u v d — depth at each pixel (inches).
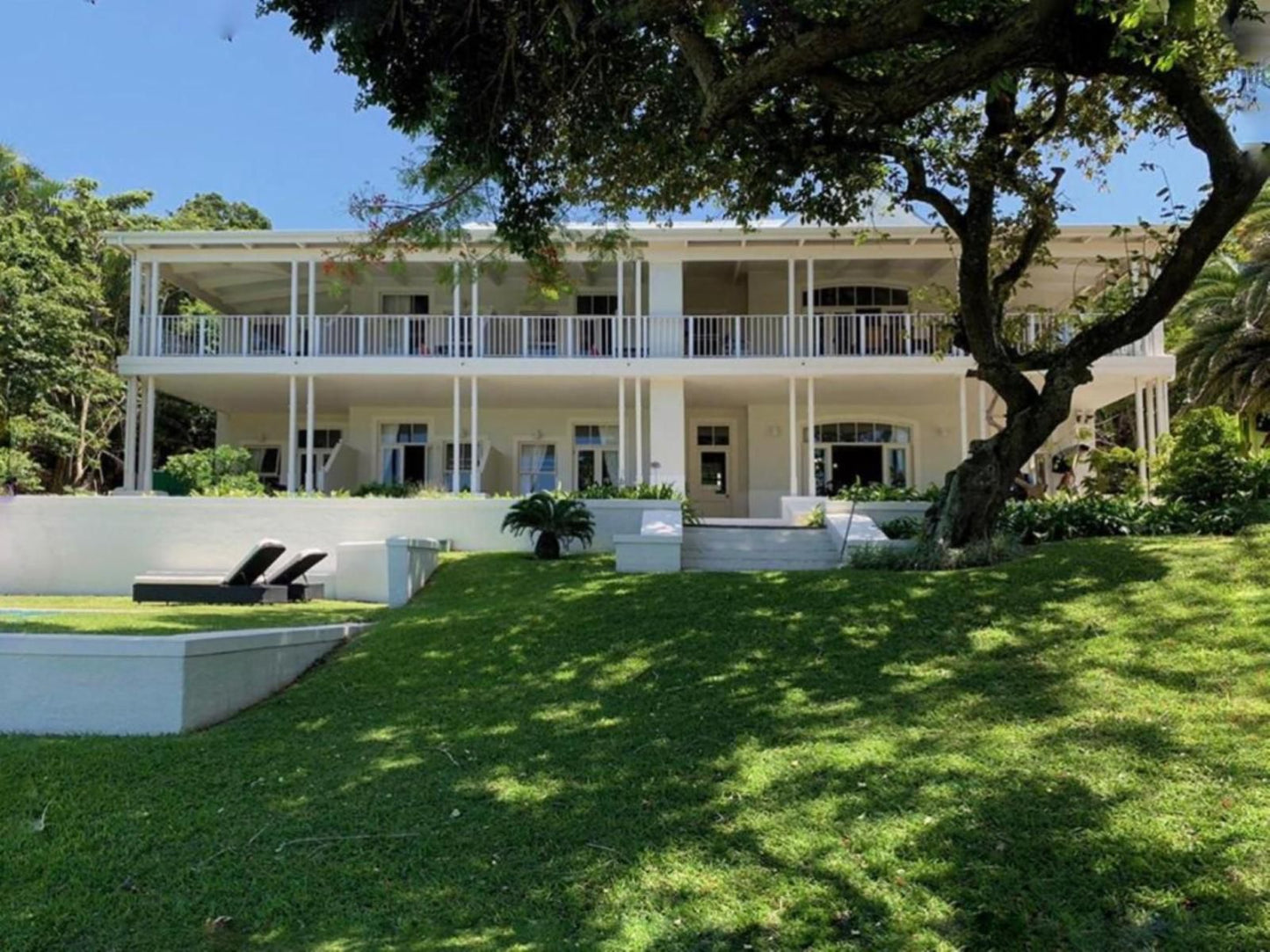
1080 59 225.5
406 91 270.2
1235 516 355.6
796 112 327.6
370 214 357.7
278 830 157.5
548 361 644.1
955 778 161.8
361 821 160.4
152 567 511.5
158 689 209.0
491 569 432.5
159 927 129.0
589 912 130.5
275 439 813.9
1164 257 378.6
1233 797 146.6
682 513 527.2
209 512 517.3
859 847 141.9
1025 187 378.6
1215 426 406.9
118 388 773.9
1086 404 746.2
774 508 748.6
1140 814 143.9
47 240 756.0
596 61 281.7
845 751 178.4
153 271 651.5
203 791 173.2
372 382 671.1
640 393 653.3
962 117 389.1
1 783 173.3
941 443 750.5
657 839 149.7
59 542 511.2
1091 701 193.9
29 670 209.5
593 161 340.2
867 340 690.8
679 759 181.9
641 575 375.9
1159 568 291.9
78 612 361.1
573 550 507.8
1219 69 300.4
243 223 1181.1
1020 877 130.1
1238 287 698.2
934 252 637.3
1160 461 450.3
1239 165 298.4
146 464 639.1
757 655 245.0
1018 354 397.1
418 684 244.8
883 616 268.8
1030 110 386.9
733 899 131.3
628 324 679.7
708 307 764.6
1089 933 117.6
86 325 807.1
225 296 767.1
